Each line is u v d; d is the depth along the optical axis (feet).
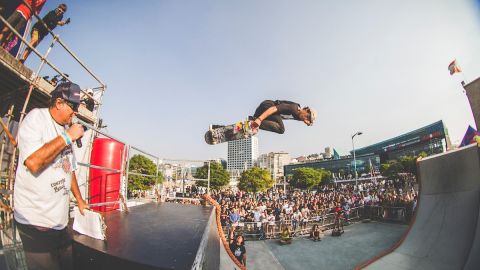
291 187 261.24
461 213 23.21
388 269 24.29
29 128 5.27
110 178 15.38
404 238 28.48
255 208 49.83
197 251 4.79
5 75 11.85
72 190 6.66
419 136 281.13
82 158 15.52
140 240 5.65
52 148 5.04
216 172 143.74
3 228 5.95
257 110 12.60
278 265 32.37
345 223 52.13
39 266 5.38
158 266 3.93
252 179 197.06
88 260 4.99
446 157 26.96
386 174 178.40
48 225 5.42
